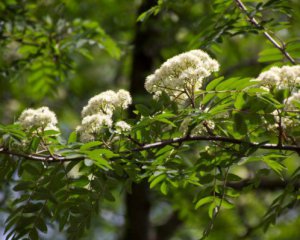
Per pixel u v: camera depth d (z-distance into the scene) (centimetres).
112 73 1738
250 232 1284
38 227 464
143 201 1204
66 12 1166
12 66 916
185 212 1211
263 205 1611
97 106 495
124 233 1231
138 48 1182
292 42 609
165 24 1135
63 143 481
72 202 479
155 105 476
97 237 1409
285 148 485
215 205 516
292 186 481
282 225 1511
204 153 508
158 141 496
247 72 1271
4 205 859
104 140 487
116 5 1402
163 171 496
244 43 1569
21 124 468
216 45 689
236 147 513
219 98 475
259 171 532
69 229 473
